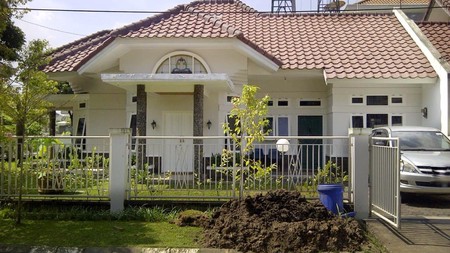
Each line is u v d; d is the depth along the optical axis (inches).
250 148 352.2
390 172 292.8
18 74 310.7
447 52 586.6
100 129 660.7
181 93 560.4
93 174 357.4
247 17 731.4
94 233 298.0
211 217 314.0
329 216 303.6
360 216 330.6
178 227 312.5
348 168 344.5
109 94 660.7
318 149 354.9
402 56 590.2
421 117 581.6
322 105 632.4
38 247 270.7
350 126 582.9
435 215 345.4
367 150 334.6
